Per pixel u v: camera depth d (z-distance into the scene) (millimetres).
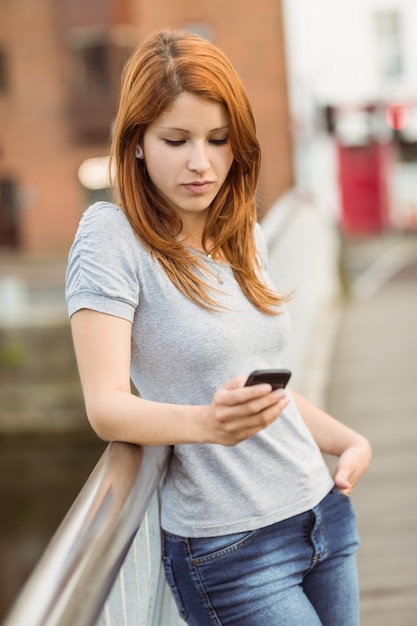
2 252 33500
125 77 2205
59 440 22531
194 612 2328
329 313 13117
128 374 2078
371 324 12750
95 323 2070
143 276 2154
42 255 32906
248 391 1870
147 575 2391
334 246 15586
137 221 2168
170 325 2162
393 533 5430
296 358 7441
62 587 1466
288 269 7000
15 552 19938
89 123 32969
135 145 2203
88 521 1695
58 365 22609
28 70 33062
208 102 2139
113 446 2037
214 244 2268
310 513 2312
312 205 11891
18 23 32875
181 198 2199
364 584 4785
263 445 2287
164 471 2307
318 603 2410
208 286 2213
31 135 33312
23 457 22375
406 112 32750
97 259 2109
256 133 2240
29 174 33438
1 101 33188
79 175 33344
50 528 20828
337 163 34062
